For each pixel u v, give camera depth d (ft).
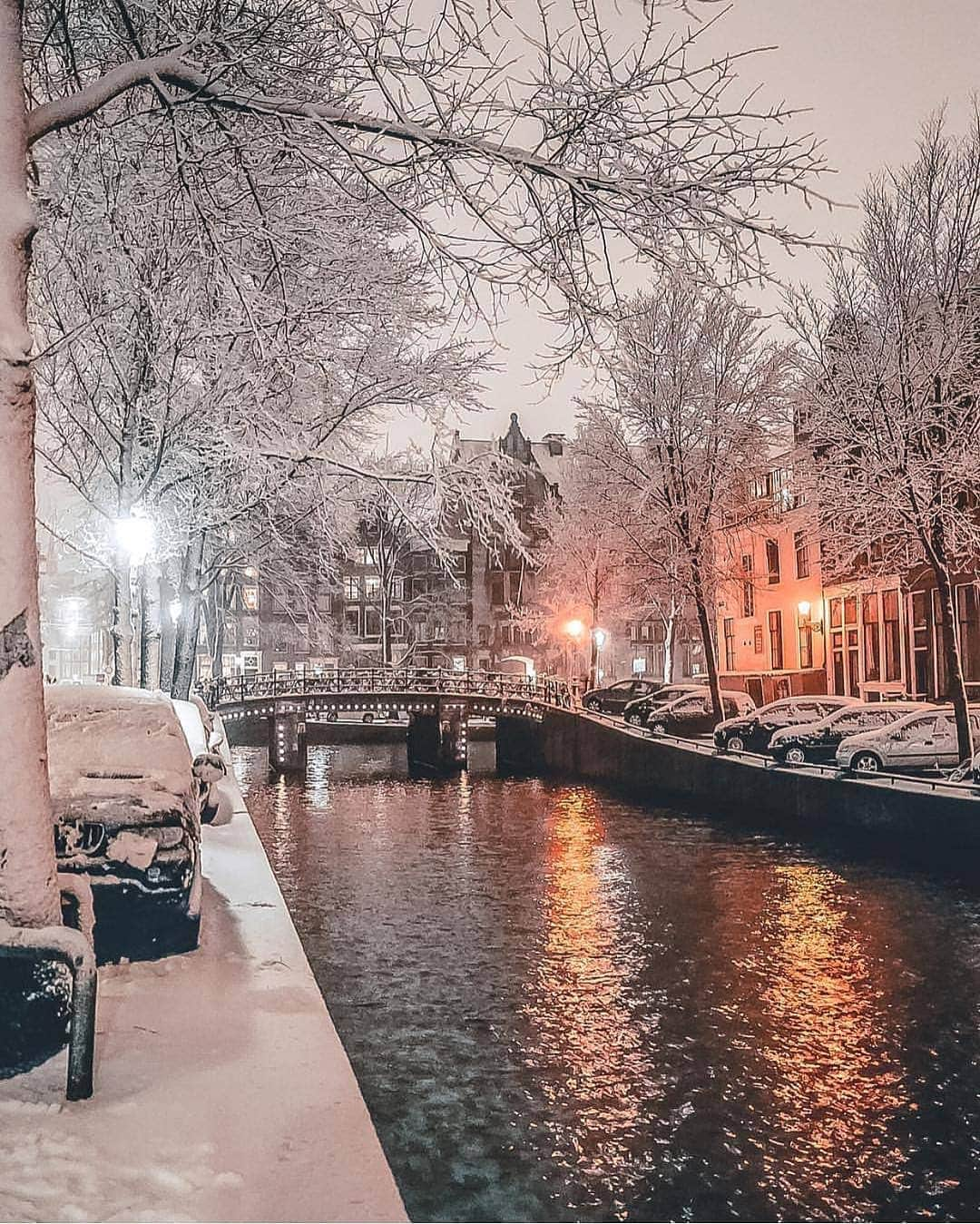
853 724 98.22
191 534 68.74
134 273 45.85
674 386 121.70
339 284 45.42
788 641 161.17
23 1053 18.02
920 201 89.15
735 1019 41.73
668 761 111.96
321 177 37.17
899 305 88.07
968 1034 39.17
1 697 17.39
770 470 126.82
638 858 76.89
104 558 68.44
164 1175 13.69
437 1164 30.30
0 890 17.19
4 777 17.31
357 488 67.72
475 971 49.47
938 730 85.81
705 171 26.08
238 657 244.83
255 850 40.81
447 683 165.89
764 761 96.43
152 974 23.44
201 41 26.04
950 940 50.96
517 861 78.54
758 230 26.18
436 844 87.92
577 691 161.99
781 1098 34.42
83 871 24.66
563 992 45.93
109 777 26.00
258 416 53.67
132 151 36.96
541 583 216.74
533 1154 30.91
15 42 18.11
